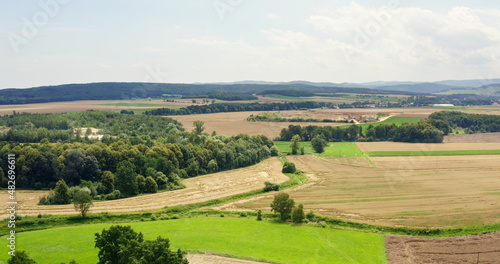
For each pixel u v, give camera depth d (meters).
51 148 136.50
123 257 65.69
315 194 127.38
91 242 86.25
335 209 112.00
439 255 83.19
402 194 123.44
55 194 113.38
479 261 80.06
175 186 136.12
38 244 84.56
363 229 98.00
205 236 91.88
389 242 89.81
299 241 90.12
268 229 97.75
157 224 100.88
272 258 80.94
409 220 102.06
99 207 113.06
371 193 125.88
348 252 84.44
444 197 118.94
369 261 80.38
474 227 96.31
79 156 130.62
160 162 139.75
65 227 96.38
